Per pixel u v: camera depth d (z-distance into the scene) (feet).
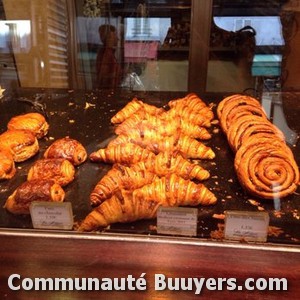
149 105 3.00
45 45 4.38
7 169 2.18
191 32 4.02
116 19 4.25
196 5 3.91
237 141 2.31
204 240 1.68
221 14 3.98
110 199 1.81
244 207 1.92
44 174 2.11
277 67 3.59
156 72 4.11
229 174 2.23
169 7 4.09
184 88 3.94
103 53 4.25
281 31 3.71
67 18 4.41
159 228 1.72
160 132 2.49
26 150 2.40
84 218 1.84
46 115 3.02
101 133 2.71
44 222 1.77
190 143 2.40
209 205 1.91
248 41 3.84
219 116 2.83
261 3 3.85
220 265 1.69
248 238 1.65
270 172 1.90
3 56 4.34
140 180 2.00
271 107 2.82
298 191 2.01
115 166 2.10
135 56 4.17
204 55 4.04
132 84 3.95
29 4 4.24
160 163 2.15
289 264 1.63
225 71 3.88
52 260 1.78
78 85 4.25
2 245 1.77
